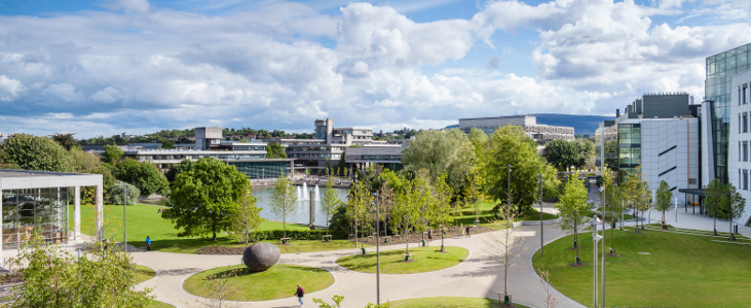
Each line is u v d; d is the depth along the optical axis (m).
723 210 52.25
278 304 33.06
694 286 34.16
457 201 75.44
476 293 35.31
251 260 38.59
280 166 186.38
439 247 52.41
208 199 54.53
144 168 105.62
